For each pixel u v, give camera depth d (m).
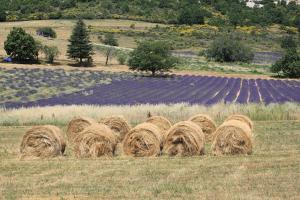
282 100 83.12
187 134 38.16
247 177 30.08
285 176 30.23
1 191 27.77
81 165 34.75
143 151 38.22
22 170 33.44
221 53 199.12
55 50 166.25
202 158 36.97
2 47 183.25
